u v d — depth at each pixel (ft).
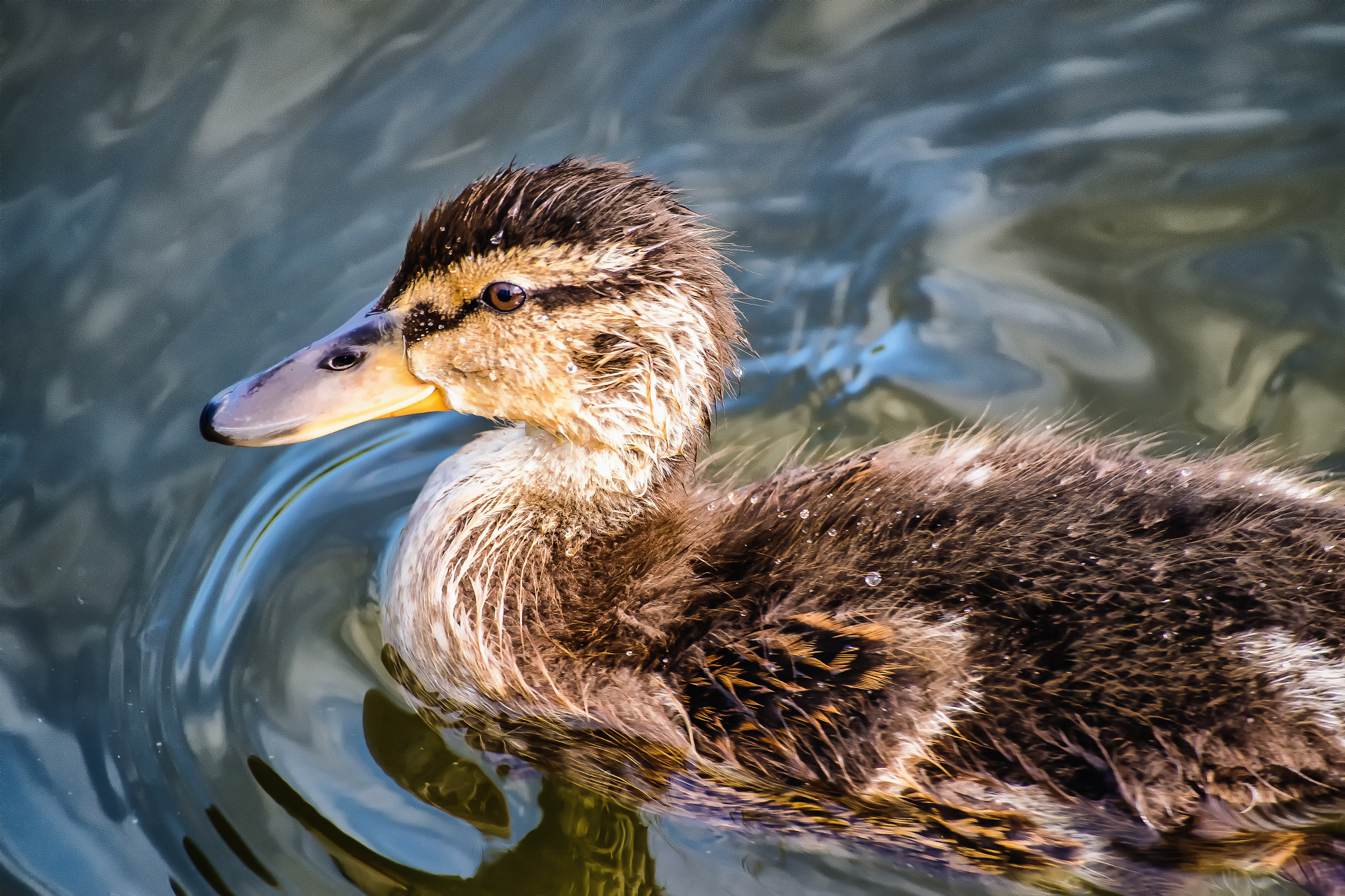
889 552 12.25
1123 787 11.32
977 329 17.93
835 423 17.10
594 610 12.96
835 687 11.79
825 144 20.13
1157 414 16.69
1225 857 11.76
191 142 19.95
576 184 12.74
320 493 16.71
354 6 21.79
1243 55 20.75
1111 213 19.03
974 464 13.26
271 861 12.76
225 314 18.03
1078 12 21.70
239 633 14.93
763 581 12.41
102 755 13.76
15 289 18.13
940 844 12.40
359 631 15.06
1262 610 11.27
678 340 12.98
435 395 13.53
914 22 21.72
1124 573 11.59
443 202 13.37
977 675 11.48
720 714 12.19
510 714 13.58
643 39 21.43
